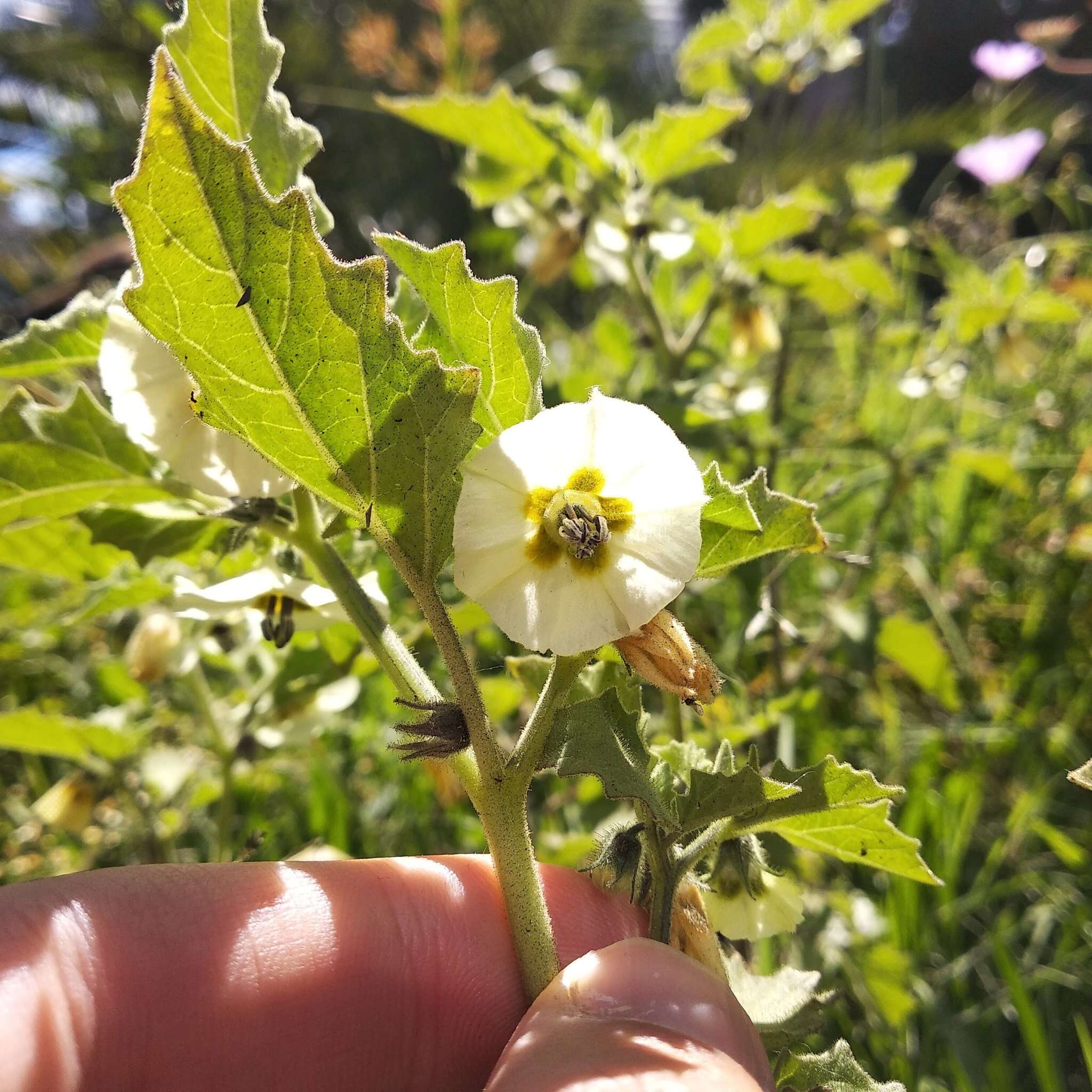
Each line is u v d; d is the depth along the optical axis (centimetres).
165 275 8
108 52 60
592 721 10
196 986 13
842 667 28
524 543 9
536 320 44
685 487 9
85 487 13
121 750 19
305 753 24
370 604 11
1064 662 28
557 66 60
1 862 23
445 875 14
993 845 24
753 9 29
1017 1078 20
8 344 12
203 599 13
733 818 11
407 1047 14
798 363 42
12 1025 11
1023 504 33
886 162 29
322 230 12
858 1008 20
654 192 24
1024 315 27
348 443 9
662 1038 10
